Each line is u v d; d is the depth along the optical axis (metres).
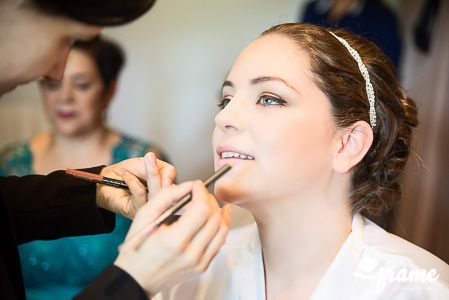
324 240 0.84
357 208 0.88
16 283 0.75
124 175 0.84
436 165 1.76
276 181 0.77
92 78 1.64
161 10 2.34
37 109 2.35
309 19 2.00
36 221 0.90
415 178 1.74
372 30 1.83
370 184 0.88
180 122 2.42
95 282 0.65
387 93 0.88
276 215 0.82
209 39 2.35
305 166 0.79
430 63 1.82
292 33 0.84
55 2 0.60
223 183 0.77
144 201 0.81
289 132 0.77
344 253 0.83
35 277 1.57
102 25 0.64
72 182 0.92
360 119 0.84
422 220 1.77
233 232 0.97
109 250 1.57
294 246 0.84
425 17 1.82
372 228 0.90
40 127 2.34
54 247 1.56
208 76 2.38
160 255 0.64
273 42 0.83
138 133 2.43
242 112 0.79
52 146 1.73
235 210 1.02
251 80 0.80
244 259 0.91
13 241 0.76
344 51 0.85
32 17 0.61
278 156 0.77
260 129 0.77
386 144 0.88
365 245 0.85
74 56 1.61
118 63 1.74
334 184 0.84
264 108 0.79
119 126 2.42
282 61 0.80
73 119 1.65
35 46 0.64
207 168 2.44
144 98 2.41
